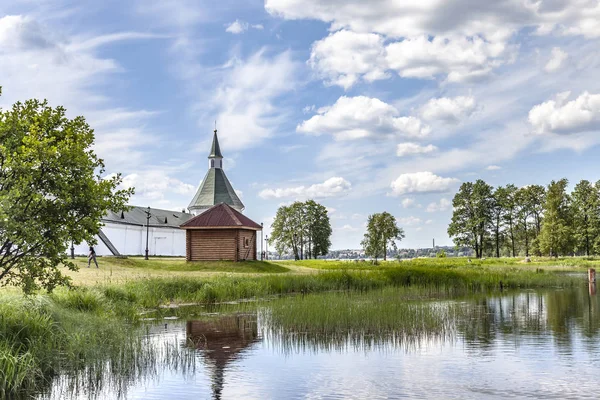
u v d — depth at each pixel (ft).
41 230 45.32
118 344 49.29
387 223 387.96
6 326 44.42
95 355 44.91
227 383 38.50
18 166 42.91
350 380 39.06
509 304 85.30
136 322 65.82
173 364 43.60
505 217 374.84
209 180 379.55
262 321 66.28
